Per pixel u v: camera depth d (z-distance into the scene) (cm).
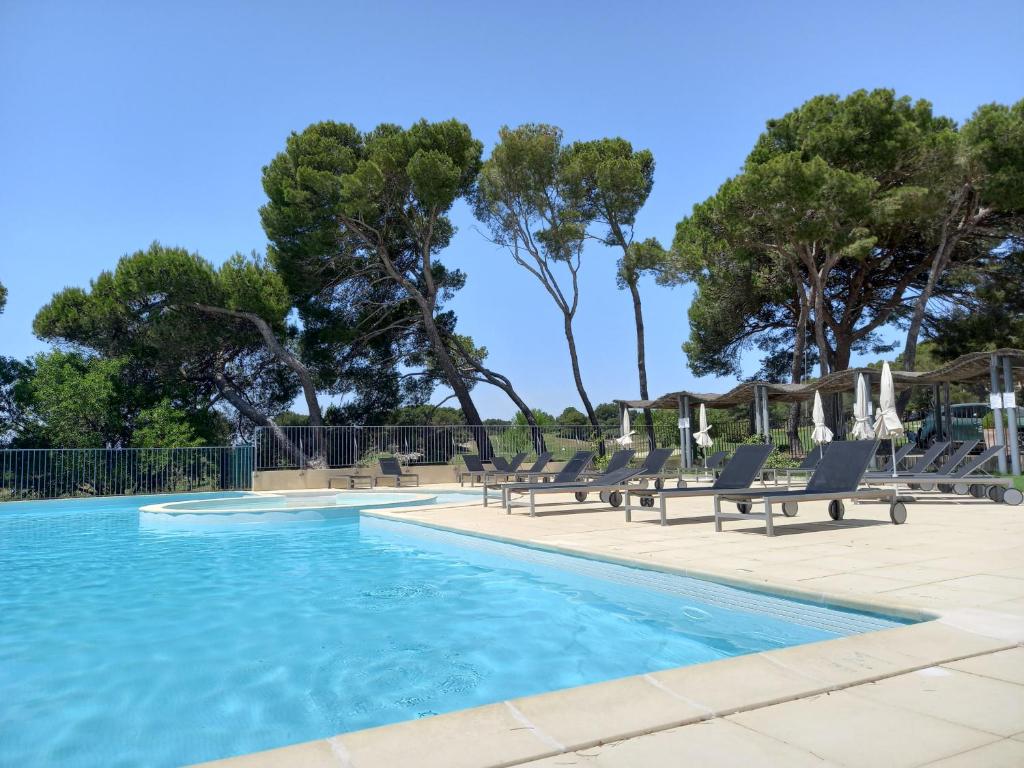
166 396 2361
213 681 378
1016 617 355
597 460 2291
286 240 2364
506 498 1034
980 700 245
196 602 588
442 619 500
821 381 1838
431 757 208
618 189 2447
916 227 2238
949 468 1174
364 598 582
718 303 2578
